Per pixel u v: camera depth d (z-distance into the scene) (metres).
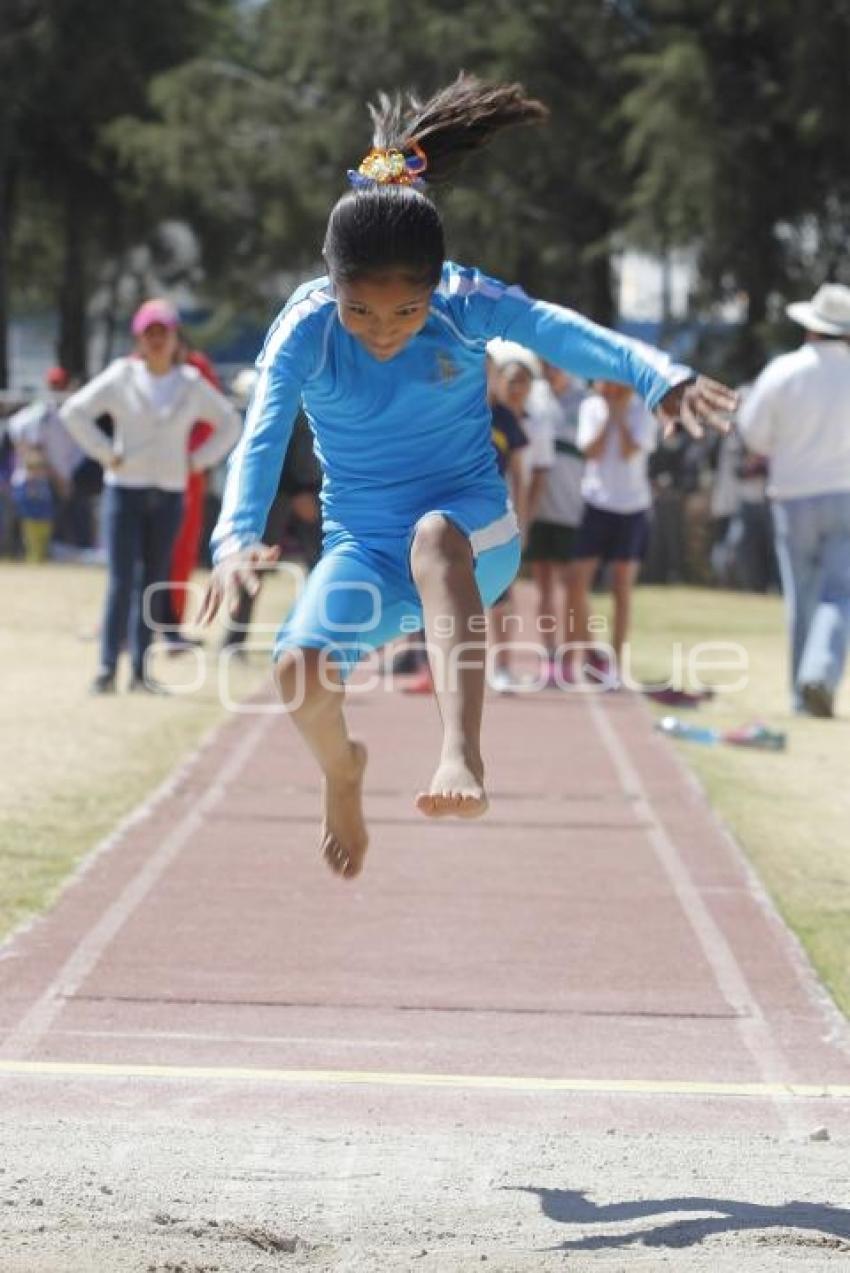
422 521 13.16
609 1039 16.77
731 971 18.81
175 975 18.33
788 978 18.61
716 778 29.11
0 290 117.69
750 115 91.25
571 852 23.80
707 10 92.19
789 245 96.12
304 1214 12.55
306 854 23.36
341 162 103.44
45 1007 17.23
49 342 165.38
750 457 68.44
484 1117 14.72
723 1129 14.55
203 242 120.38
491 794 27.25
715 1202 12.92
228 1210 12.59
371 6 99.38
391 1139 14.12
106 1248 11.77
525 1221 12.49
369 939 19.78
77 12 111.56
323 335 13.06
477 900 21.44
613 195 96.81
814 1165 13.72
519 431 34.34
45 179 121.00
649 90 89.19
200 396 35.38
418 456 13.45
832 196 93.50
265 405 12.92
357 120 102.25
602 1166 13.62
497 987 18.22
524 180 99.88
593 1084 15.50
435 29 96.94
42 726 32.09
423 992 18.03
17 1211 12.41
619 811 26.27
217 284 123.06
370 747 30.67
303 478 39.72
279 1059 16.02
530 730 33.00
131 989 17.84
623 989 18.20
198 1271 11.40
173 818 25.00
